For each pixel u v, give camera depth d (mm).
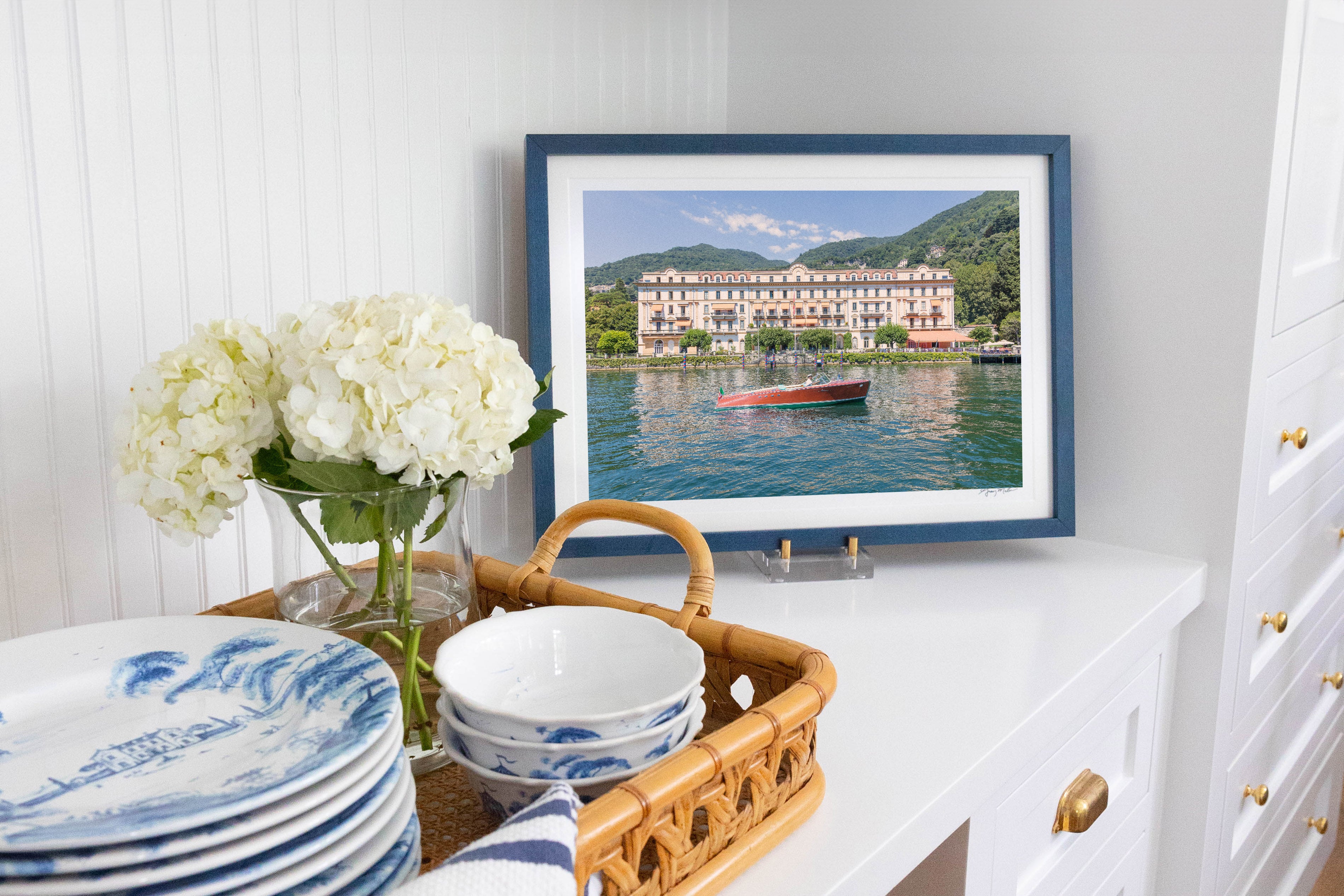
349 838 410
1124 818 1049
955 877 731
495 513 1150
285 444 590
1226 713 1123
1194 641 1111
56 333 731
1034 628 919
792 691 560
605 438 1038
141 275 779
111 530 783
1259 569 1150
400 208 993
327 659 505
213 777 421
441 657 571
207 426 541
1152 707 1067
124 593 797
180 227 802
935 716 740
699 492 1058
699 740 497
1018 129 1176
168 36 775
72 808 411
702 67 1315
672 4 1263
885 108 1270
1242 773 1213
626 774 525
